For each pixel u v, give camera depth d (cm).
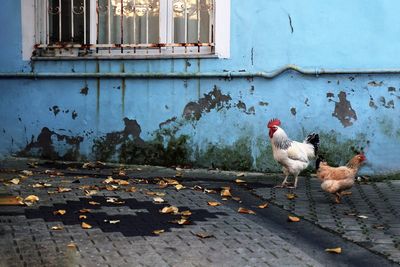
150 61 1016
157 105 1019
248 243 596
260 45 985
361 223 695
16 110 1057
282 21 977
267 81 985
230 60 995
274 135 875
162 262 530
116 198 780
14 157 1062
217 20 994
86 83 1035
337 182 783
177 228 643
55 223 648
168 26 1029
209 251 565
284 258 552
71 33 1048
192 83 1007
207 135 1009
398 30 959
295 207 771
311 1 969
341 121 975
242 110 997
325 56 971
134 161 1033
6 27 1047
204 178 951
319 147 978
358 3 961
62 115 1045
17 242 578
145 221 668
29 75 1042
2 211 697
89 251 555
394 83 964
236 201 798
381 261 560
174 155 1022
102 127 1035
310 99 977
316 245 608
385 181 957
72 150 1048
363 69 962
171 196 809
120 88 1027
